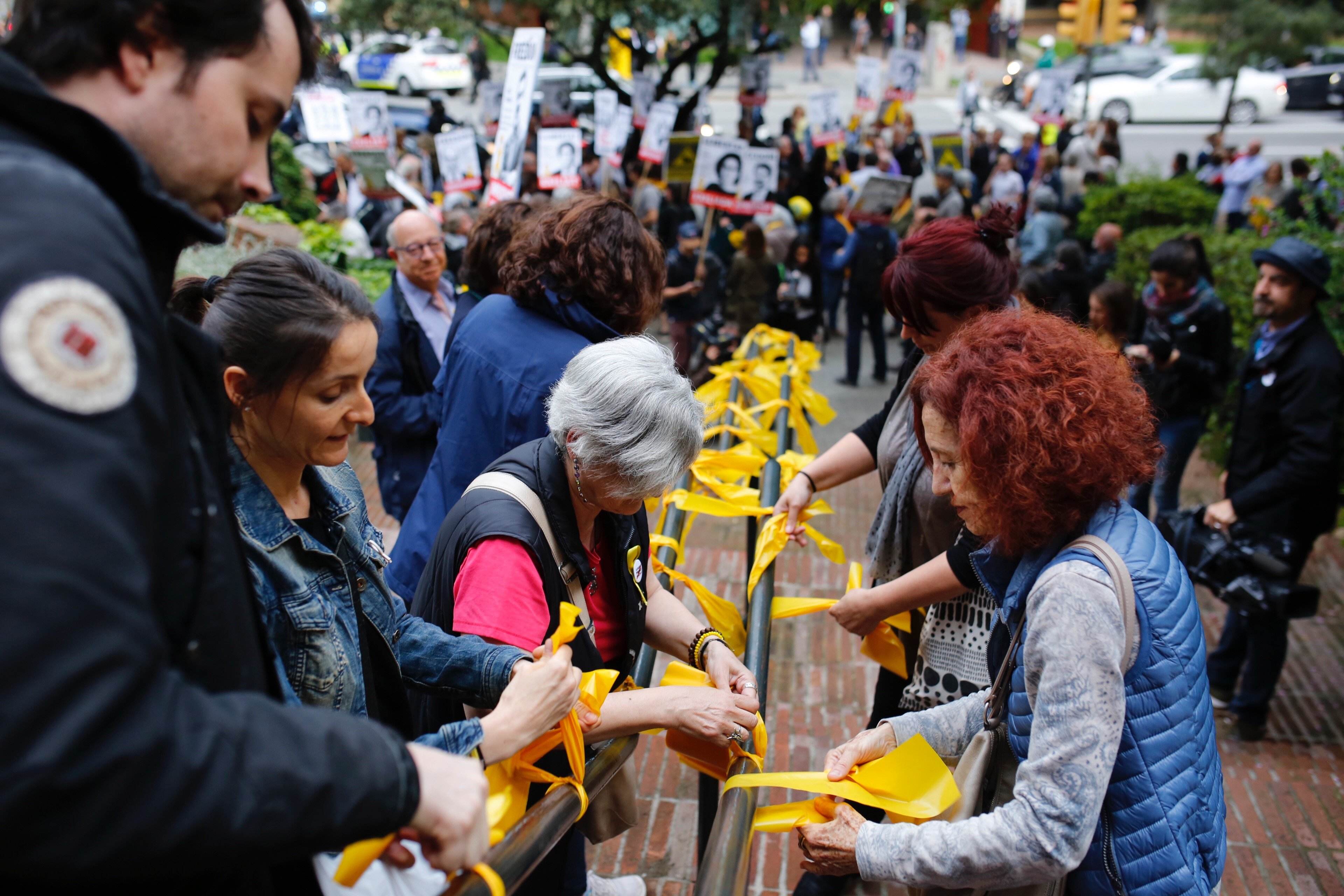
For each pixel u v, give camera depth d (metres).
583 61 14.45
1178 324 4.86
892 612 2.22
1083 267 6.95
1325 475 3.82
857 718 4.10
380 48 26.62
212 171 0.85
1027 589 1.45
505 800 1.40
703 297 8.83
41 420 0.63
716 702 1.73
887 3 29.64
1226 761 3.98
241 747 0.72
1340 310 6.04
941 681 2.23
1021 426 1.36
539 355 2.41
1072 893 1.42
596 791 1.54
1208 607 5.40
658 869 3.15
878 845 1.48
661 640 2.10
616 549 1.92
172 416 0.80
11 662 0.59
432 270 4.01
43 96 0.73
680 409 1.73
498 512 1.75
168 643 0.81
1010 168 14.82
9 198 0.67
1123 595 1.34
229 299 1.31
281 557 1.31
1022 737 1.44
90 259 0.68
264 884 1.02
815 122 13.91
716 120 26.81
